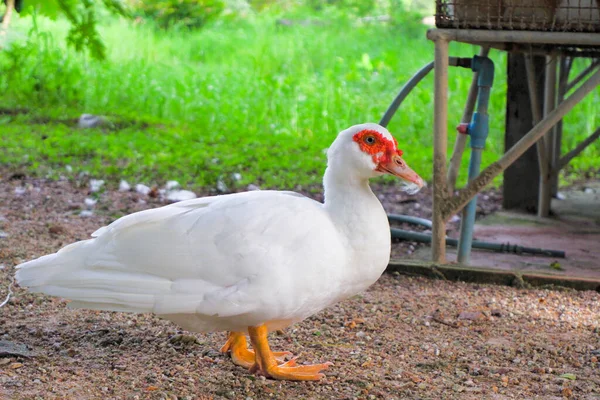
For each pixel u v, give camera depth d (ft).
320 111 39.17
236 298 11.11
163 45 56.29
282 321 12.14
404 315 15.69
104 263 11.42
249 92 42.29
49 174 27.99
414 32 64.23
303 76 45.78
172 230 11.46
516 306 16.42
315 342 14.20
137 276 11.35
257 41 57.67
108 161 30.63
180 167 29.76
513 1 16.98
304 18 73.10
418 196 27.53
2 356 12.70
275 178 28.81
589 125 35.81
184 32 63.82
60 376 12.11
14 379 11.88
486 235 22.33
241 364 12.84
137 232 11.52
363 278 12.07
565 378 12.66
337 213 12.03
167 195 26.07
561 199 26.78
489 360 13.47
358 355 13.57
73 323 14.65
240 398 11.70
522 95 23.94
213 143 34.76
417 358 13.50
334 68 46.91
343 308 15.99
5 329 14.14
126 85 43.50
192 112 40.29
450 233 22.53
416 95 41.11
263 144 34.58
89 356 13.07
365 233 11.89
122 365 12.66
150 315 15.25
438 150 18.11
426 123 37.58
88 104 40.86
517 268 19.10
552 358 13.60
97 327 14.47
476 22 17.31
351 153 12.01
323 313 15.67
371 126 12.09
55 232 20.97
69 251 11.63
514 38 16.79
